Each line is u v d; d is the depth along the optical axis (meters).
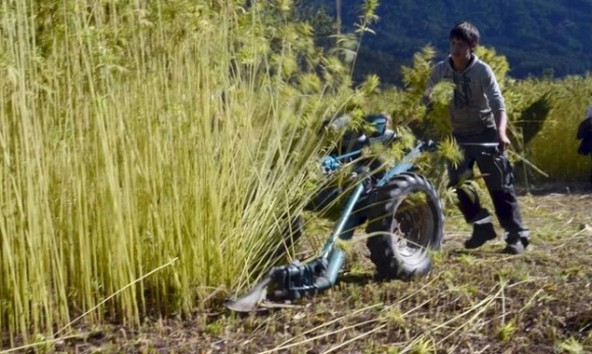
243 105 5.51
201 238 5.21
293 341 4.80
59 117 4.79
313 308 5.29
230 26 5.50
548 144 13.73
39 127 4.66
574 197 11.51
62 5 4.77
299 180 5.72
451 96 6.44
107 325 4.90
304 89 5.84
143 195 5.04
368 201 5.86
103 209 4.90
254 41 5.53
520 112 11.95
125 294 4.91
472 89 6.78
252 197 5.64
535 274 6.21
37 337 4.62
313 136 5.84
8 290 4.62
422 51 7.38
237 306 5.10
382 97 8.22
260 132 5.75
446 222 8.12
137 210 5.00
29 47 4.66
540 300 5.59
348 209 5.70
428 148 6.52
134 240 4.98
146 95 5.04
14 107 4.59
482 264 6.43
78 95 4.84
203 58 5.27
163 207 5.07
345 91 5.89
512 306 5.46
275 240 5.65
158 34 5.09
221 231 5.37
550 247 7.30
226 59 5.40
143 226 5.07
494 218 8.17
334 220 5.82
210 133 5.29
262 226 5.57
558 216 8.88
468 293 5.61
